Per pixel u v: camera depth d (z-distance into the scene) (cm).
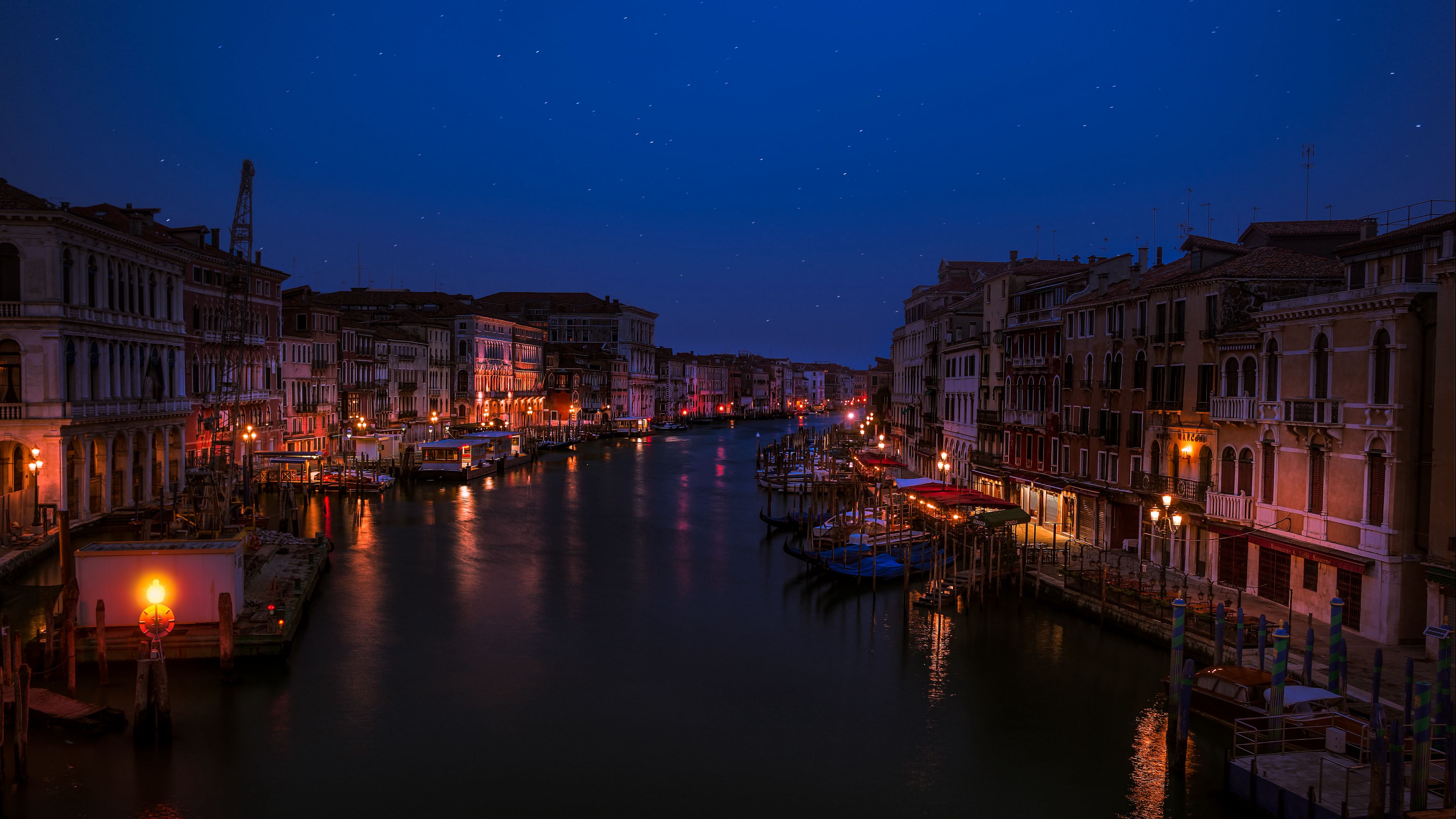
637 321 15875
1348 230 3844
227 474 4862
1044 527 4678
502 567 4222
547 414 13025
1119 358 4009
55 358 4066
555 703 2589
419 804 2034
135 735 2247
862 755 2291
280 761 2205
